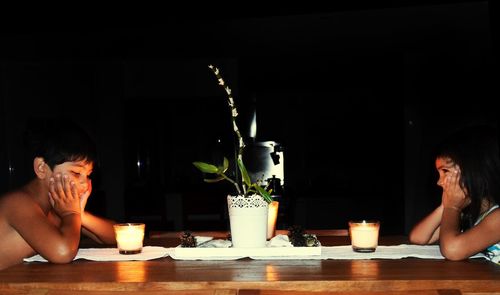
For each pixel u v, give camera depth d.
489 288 1.13
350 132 5.27
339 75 5.25
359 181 5.22
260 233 1.44
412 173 5.04
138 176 5.30
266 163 4.87
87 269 1.32
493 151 1.48
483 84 4.92
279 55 5.25
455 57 4.98
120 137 5.26
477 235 1.35
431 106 5.05
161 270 1.28
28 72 5.25
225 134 5.29
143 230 1.56
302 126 5.30
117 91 5.27
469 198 1.49
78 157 1.52
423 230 1.68
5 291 1.18
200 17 4.03
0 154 5.20
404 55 5.08
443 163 1.53
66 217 1.50
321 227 4.85
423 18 4.92
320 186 5.21
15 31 4.09
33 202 1.52
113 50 5.15
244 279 1.15
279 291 0.91
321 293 0.90
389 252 1.50
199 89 5.37
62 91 5.29
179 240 1.89
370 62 5.20
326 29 5.07
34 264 1.40
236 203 1.44
